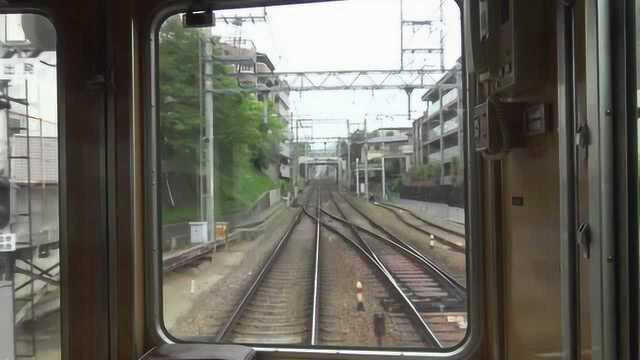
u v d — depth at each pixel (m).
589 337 1.53
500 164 2.27
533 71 1.75
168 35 2.68
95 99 2.48
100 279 2.48
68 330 2.49
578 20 1.53
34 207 2.54
